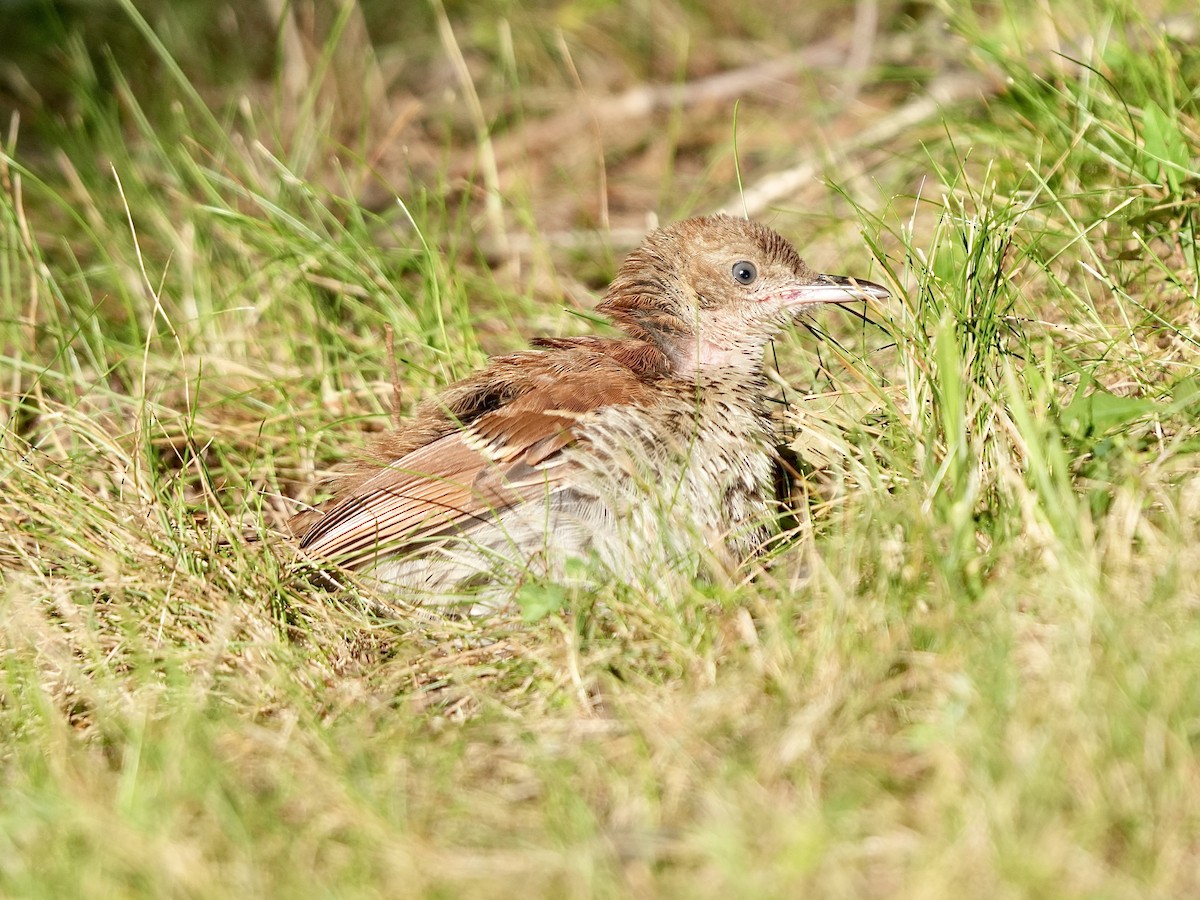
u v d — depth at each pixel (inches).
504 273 582.2
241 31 755.4
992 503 363.3
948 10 547.8
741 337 450.3
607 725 320.8
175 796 293.6
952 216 437.1
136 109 581.0
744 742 305.1
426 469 409.1
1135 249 454.9
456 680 356.5
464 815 293.9
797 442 420.5
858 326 485.4
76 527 406.9
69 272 570.9
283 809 301.1
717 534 405.7
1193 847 262.7
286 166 582.2
